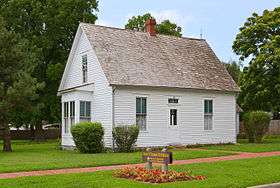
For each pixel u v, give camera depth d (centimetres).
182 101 3462
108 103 3152
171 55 3647
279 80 4128
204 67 3734
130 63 3341
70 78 3675
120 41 3484
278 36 4072
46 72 4709
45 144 4369
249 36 4403
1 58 3281
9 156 2717
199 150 3006
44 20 4756
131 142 3084
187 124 3478
